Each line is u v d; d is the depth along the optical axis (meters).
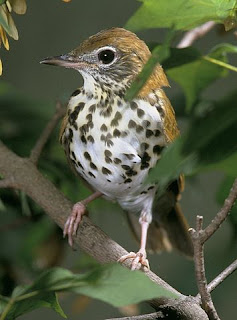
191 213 2.19
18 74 2.26
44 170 2.01
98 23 2.27
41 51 2.26
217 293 2.03
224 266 2.03
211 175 2.19
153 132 1.94
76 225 1.93
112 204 2.03
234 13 1.83
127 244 2.21
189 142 1.72
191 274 2.03
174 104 1.98
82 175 1.97
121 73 1.94
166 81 1.96
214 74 1.92
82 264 2.01
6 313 1.81
